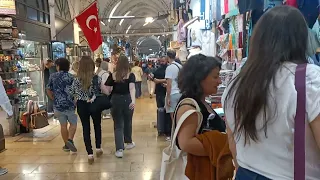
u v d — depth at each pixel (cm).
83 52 1297
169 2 2162
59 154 468
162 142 525
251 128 98
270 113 94
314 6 197
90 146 428
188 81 164
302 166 91
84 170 398
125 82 437
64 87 454
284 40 96
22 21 686
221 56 419
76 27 1237
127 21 3038
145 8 2795
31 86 736
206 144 147
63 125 467
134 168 403
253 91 96
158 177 372
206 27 546
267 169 99
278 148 96
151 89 1130
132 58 3297
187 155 153
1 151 478
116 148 449
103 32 2128
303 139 90
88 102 420
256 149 102
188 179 153
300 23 97
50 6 902
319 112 87
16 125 596
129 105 448
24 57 699
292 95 90
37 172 394
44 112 602
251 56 103
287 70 93
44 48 838
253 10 270
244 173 106
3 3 557
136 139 546
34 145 521
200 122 154
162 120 559
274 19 98
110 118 734
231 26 394
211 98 304
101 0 1880
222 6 436
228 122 112
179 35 786
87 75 415
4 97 385
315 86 89
